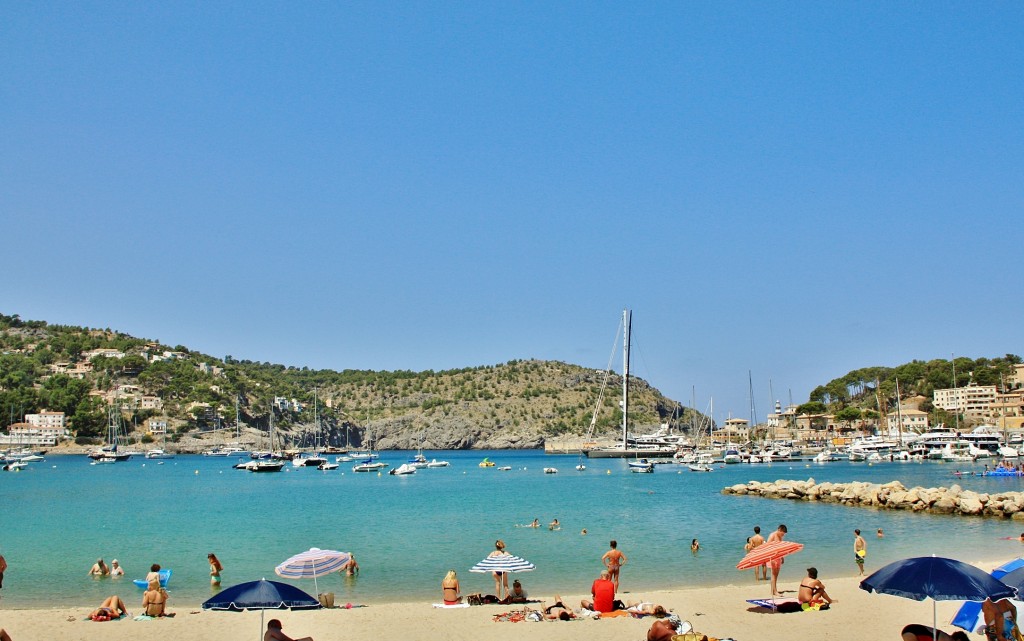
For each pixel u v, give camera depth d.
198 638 26.09
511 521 66.12
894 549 47.84
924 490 72.19
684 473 152.25
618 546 50.09
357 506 84.31
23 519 72.06
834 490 82.12
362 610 29.89
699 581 38.62
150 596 29.67
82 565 44.59
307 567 28.50
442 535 56.84
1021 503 63.78
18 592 37.06
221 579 40.25
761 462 185.50
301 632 26.78
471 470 188.62
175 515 75.44
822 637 25.38
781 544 30.70
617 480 133.25
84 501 95.44
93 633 26.70
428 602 34.28
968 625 21.69
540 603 30.41
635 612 28.16
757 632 25.95
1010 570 22.91
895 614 28.38
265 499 96.94
